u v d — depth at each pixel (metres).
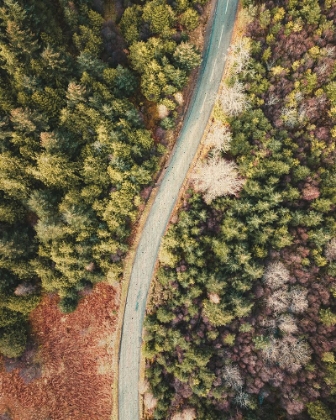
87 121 54.94
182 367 56.47
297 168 59.06
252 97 59.06
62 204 54.09
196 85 65.25
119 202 57.88
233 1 65.75
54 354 59.75
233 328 57.31
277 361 56.62
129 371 61.31
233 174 59.06
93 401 60.16
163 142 62.69
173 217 62.16
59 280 55.97
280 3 60.00
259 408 55.41
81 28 55.34
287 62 58.81
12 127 51.78
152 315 60.78
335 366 54.22
